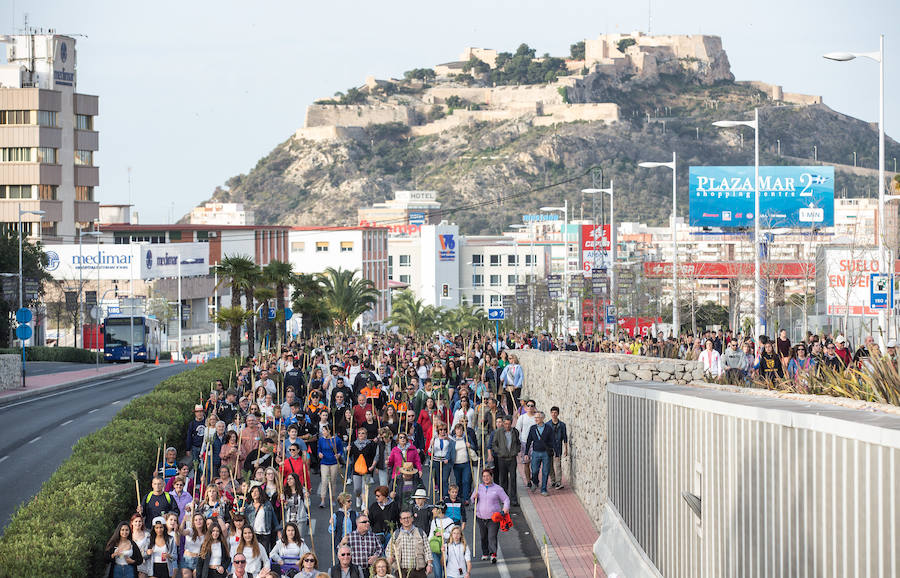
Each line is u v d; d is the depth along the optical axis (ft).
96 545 117.29
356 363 234.58
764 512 74.02
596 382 160.15
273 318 477.36
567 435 192.75
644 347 278.46
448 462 160.66
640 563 118.93
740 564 79.82
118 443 168.35
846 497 60.03
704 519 90.79
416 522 126.93
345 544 112.47
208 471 161.38
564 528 156.15
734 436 81.30
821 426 63.26
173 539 115.44
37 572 100.63
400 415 175.94
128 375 460.14
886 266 251.80
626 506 131.23
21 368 371.76
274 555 113.91
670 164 386.52
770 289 447.01
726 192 519.60
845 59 234.58
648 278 593.83
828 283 327.06
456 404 195.83
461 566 116.37
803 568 66.59
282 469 141.69
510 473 173.58
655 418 112.57
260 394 183.52
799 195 518.37
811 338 208.33
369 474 157.79
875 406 70.69
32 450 220.23
